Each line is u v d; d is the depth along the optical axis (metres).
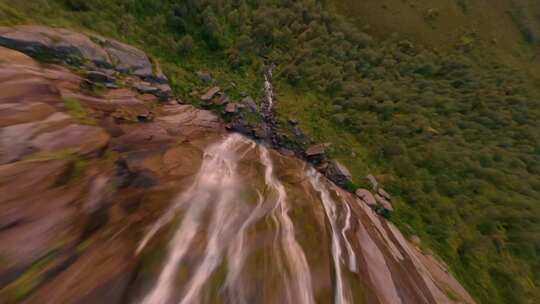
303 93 38.12
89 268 8.20
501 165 35.25
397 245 21.34
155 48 30.02
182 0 34.19
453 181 31.66
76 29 22.70
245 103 32.50
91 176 11.91
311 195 21.25
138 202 12.27
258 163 24.22
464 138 38.09
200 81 31.52
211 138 26.09
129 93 23.19
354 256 14.90
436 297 16.44
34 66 17.00
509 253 27.17
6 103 12.51
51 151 11.74
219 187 16.72
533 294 24.05
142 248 9.91
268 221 14.66
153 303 8.23
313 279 11.57
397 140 34.66
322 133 33.97
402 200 29.38
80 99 17.91
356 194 27.92
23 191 9.11
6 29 17.61
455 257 25.17
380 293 12.80
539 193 32.69
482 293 23.06
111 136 16.45
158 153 17.77
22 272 7.29
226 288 9.63
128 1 28.86
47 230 8.55
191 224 12.44
